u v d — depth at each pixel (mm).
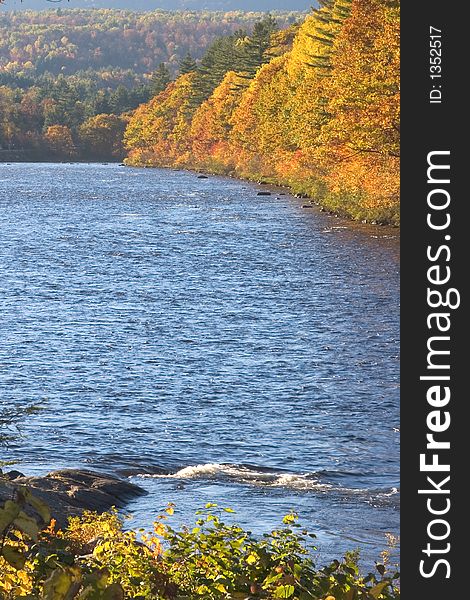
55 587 5477
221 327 37812
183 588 8484
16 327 37531
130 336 35969
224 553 8961
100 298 45219
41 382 28828
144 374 29953
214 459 21984
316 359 32125
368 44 76875
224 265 56781
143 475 20609
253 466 21375
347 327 37750
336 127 77688
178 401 26859
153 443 23031
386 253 60531
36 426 24141
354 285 48531
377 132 72125
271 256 60469
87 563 8898
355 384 28703
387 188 79250
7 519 5594
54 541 7418
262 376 29781
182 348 33844
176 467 21438
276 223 82000
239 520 17562
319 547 15992
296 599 7594
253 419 25078
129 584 8414
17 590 7004
